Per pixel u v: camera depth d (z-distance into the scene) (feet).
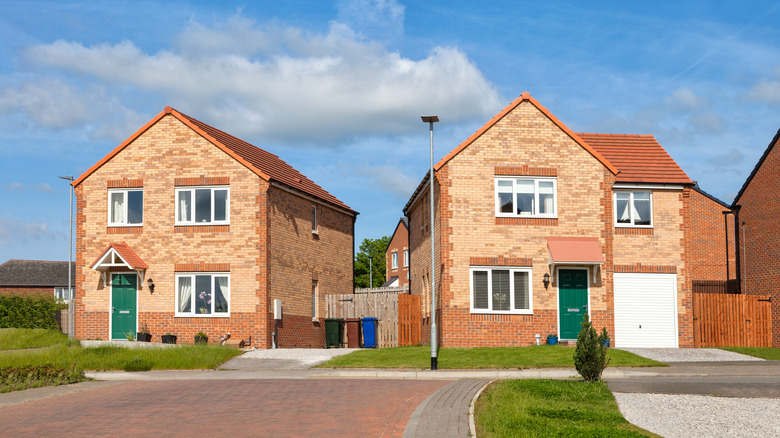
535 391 52.80
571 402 50.26
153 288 99.35
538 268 91.50
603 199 92.94
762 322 97.30
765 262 104.94
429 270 101.76
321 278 115.65
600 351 57.52
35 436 37.99
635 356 77.77
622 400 52.49
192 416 43.45
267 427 39.65
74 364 70.18
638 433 39.63
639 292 94.58
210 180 99.30
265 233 97.71
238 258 98.02
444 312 89.81
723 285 112.88
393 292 119.14
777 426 44.83
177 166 100.27
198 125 105.09
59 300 151.84
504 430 38.81
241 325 97.09
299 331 106.83
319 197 114.11
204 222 99.30
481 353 80.02
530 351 80.12
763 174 106.01
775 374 68.80
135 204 101.30
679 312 94.79
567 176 92.79
